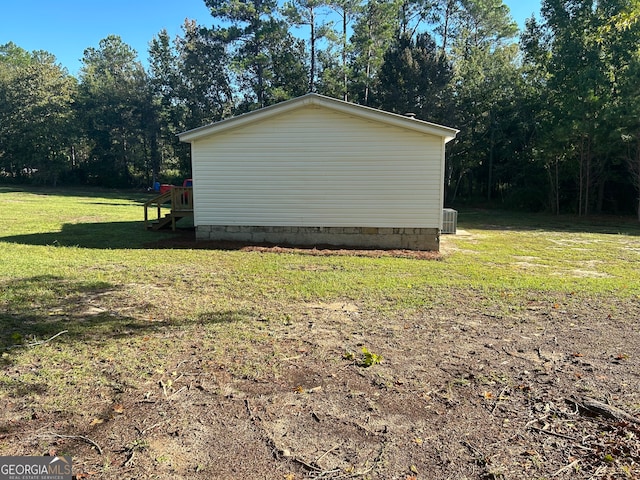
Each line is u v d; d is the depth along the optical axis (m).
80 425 2.70
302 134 10.10
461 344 4.16
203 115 33.94
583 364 3.72
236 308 5.20
